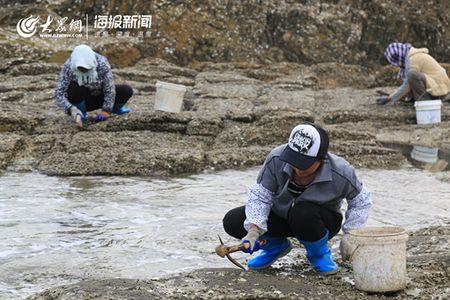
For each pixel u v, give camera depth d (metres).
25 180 9.49
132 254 6.33
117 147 10.74
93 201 8.30
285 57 20.45
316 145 4.86
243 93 15.16
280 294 4.89
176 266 6.00
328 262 5.37
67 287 4.95
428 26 21.06
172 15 19.89
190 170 10.22
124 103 12.07
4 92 14.28
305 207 5.14
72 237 6.86
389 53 14.60
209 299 4.81
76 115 11.31
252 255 6.32
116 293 4.80
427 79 14.18
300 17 20.81
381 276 4.90
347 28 20.95
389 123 13.80
